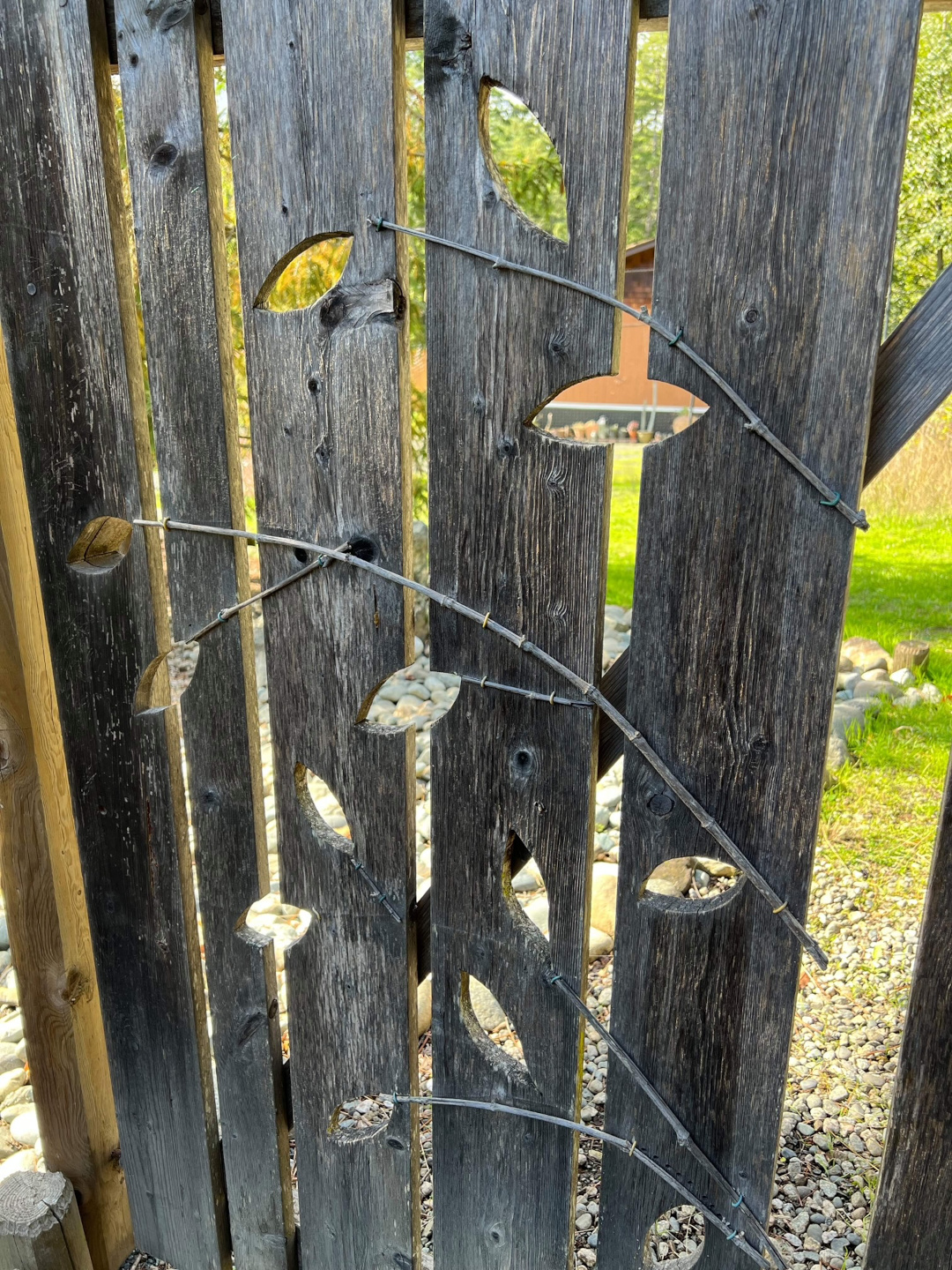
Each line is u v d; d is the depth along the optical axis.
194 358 0.76
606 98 0.60
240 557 0.81
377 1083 0.89
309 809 0.86
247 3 0.67
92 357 0.80
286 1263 1.00
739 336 0.62
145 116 0.73
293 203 0.71
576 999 0.78
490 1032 1.37
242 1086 0.94
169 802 0.88
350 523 0.76
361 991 0.87
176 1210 1.04
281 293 2.70
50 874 0.92
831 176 0.57
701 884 1.68
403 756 0.79
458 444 0.71
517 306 0.66
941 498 3.89
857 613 2.91
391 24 0.64
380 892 0.83
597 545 0.68
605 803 1.95
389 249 0.69
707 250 0.61
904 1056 0.69
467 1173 0.88
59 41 0.73
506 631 0.72
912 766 2.03
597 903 1.59
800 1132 1.21
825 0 0.55
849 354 0.59
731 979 0.73
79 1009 0.98
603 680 0.73
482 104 0.64
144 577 0.83
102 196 0.75
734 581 0.66
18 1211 0.96
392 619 0.76
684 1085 0.77
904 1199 0.72
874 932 1.57
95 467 0.83
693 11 0.58
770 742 0.67
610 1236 0.84
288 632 0.81
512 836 0.78
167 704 0.92
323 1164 0.94
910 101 0.55
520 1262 0.89
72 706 0.89
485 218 0.66
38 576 0.89
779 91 0.57
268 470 0.78
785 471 0.63
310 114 0.68
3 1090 1.29
